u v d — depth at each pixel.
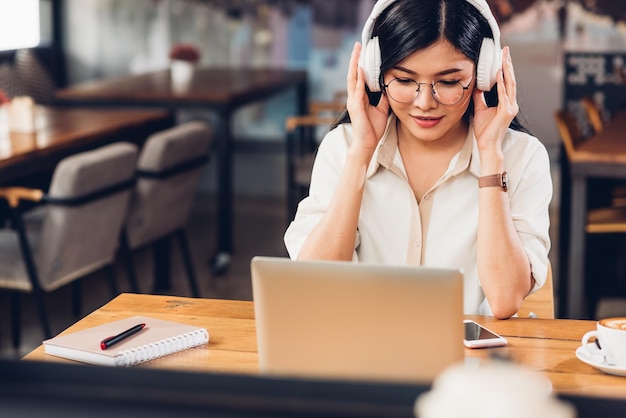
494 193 2.12
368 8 7.96
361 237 2.26
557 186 7.61
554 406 0.72
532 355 1.88
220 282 5.65
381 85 2.11
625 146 4.38
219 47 8.26
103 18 8.35
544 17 7.55
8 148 4.30
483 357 1.87
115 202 4.21
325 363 1.58
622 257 4.57
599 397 0.92
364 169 2.16
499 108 2.13
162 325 2.02
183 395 0.90
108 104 6.20
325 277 1.55
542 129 7.64
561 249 4.88
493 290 2.10
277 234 6.87
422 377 1.55
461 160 2.21
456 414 0.70
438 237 2.23
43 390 0.91
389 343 1.55
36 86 7.09
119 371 0.94
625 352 1.77
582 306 4.21
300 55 8.16
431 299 1.52
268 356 1.60
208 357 1.91
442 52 2.02
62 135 4.73
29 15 8.23
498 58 2.09
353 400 0.88
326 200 2.30
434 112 2.07
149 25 8.30
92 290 5.50
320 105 6.58
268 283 1.57
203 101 6.02
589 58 6.65
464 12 2.04
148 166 4.56
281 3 8.09
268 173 8.30
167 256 5.43
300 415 0.86
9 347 4.47
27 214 4.84
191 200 5.02
